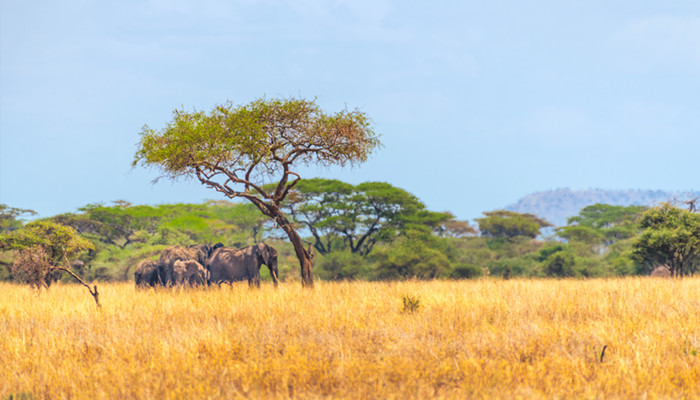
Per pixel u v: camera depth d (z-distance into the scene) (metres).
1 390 7.93
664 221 35.25
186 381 7.88
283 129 22.89
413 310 14.09
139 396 7.38
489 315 12.91
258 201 23.14
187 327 11.78
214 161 22.16
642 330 10.70
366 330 10.91
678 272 34.00
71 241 30.19
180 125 22.31
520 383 7.71
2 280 40.56
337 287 20.58
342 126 22.58
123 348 9.88
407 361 8.70
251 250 24.81
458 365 8.43
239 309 14.62
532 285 20.61
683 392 7.43
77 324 12.83
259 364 8.57
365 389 7.34
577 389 7.51
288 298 17.11
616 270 53.53
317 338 10.34
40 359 9.41
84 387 7.91
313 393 7.38
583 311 13.12
